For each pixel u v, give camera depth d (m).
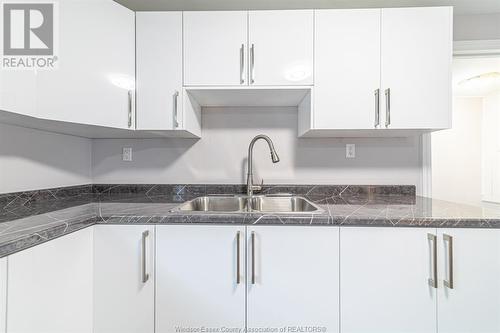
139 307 1.10
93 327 1.10
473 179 4.35
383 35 1.41
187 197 1.69
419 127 1.41
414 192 1.79
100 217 1.10
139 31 1.45
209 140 1.85
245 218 1.08
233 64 1.43
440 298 1.06
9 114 1.00
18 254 0.77
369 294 1.07
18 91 0.98
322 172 1.82
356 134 1.69
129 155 1.86
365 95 1.42
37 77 1.05
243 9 1.75
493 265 1.04
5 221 0.96
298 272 1.08
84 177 1.80
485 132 4.22
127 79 1.42
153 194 1.83
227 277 1.09
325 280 1.08
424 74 1.40
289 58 1.42
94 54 1.27
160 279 1.09
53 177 1.55
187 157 1.85
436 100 1.40
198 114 1.76
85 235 1.05
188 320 1.09
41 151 1.47
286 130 1.83
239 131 1.84
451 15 1.40
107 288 1.10
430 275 1.06
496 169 4.01
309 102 1.46
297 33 1.42
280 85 1.43
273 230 1.09
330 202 1.48
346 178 1.82
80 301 1.02
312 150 1.83
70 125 1.29
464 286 1.05
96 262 1.10
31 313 0.81
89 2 1.25
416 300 1.06
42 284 0.85
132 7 1.72
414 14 1.41
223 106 1.83
